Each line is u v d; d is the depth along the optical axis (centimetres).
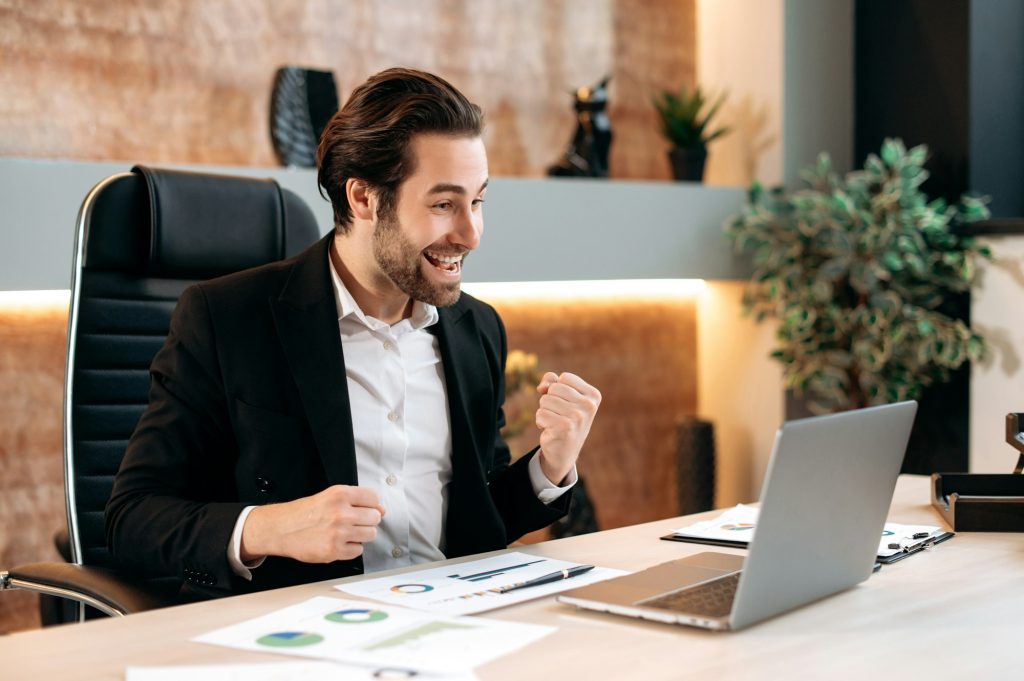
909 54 387
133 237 185
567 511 164
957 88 371
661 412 427
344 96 349
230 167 293
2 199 257
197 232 189
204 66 323
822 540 117
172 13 317
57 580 150
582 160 375
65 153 301
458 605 116
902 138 392
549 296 395
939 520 168
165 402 155
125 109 311
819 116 404
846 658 101
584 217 355
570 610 116
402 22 361
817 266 372
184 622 110
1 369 290
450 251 151
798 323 367
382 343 162
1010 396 350
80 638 105
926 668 99
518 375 354
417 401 163
